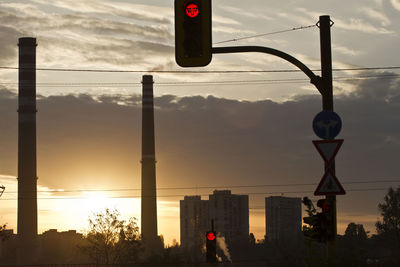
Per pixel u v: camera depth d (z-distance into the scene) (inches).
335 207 836.6
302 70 853.8
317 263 923.4
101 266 5561.0
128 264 5285.4
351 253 918.4
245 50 837.2
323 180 785.6
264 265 5925.2
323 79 850.1
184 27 813.2
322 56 854.5
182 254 4987.7
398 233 5413.4
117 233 5492.1
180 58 817.5
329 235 829.8
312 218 836.6
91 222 5506.9
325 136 807.1
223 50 833.5
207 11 812.6
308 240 946.1
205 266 4813.0
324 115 808.9
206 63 816.3
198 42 813.2
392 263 2817.4
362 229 5378.9
